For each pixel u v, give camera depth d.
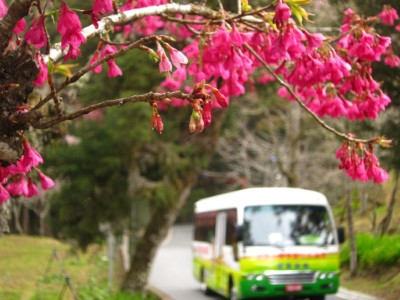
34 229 27.45
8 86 3.01
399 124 9.70
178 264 26.67
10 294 14.32
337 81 4.15
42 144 8.70
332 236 12.59
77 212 14.55
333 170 21.59
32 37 3.03
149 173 16.30
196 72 4.42
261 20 4.29
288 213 12.60
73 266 19.50
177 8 4.38
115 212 14.67
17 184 4.10
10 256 20.23
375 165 3.94
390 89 9.23
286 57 3.62
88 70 3.24
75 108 10.62
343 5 9.00
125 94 11.31
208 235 16.28
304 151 23.48
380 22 8.24
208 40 4.17
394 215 15.93
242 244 12.29
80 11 3.12
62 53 3.74
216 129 14.88
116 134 12.99
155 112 2.88
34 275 17.03
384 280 13.84
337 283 12.42
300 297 12.91
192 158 15.30
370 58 4.48
